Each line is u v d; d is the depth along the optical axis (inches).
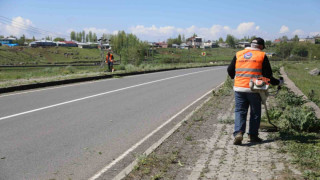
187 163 190.7
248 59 223.0
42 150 226.5
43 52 5856.3
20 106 396.8
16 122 309.0
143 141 252.8
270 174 166.9
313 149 203.0
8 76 839.1
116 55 4820.4
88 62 4347.9
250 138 229.6
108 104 422.6
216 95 500.1
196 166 184.9
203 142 234.8
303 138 232.2
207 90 597.9
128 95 511.8
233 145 223.9
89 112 366.0
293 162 180.5
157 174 172.4
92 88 600.4
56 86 631.8
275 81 229.0
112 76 885.2
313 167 173.6
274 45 4411.9
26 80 669.3
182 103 441.7
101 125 304.2
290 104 383.6
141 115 355.9
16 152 221.5
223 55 5502.0
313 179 156.3
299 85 730.2
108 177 180.2
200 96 514.9
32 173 185.2
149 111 380.5
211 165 185.2
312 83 824.3
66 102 431.5
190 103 442.6
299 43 4751.5
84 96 490.9
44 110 372.2
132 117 344.5
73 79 714.2
